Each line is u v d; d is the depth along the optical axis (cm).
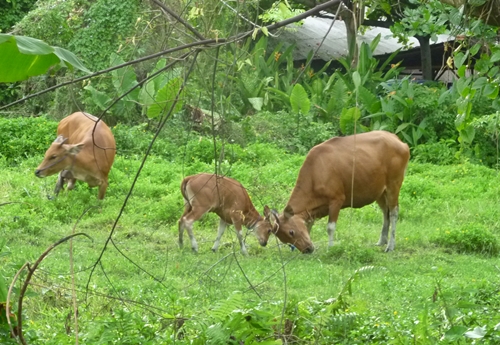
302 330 626
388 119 2252
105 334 593
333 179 1303
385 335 651
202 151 1823
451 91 2223
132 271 1054
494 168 2009
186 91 637
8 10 2623
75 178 1419
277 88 2330
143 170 1708
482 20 603
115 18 2020
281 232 1262
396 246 1332
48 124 1889
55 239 1237
